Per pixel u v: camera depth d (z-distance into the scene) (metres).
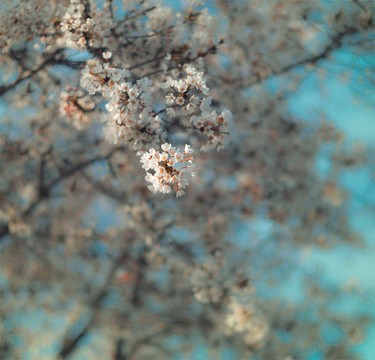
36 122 4.86
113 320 6.93
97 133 5.04
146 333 6.85
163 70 3.84
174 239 5.51
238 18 5.46
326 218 6.19
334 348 5.73
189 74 2.60
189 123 2.81
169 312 6.57
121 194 5.51
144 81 2.55
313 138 6.07
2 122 4.96
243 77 5.58
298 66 5.61
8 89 4.21
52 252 5.98
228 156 5.69
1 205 4.93
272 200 5.99
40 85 4.24
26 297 6.28
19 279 6.06
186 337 6.74
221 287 4.42
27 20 3.68
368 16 4.72
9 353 6.11
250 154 5.78
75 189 5.46
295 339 5.48
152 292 6.47
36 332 6.59
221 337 5.88
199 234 5.57
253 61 5.53
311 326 5.64
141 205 5.43
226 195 5.84
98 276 6.57
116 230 6.28
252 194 5.90
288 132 5.98
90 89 2.57
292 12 5.22
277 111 5.84
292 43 5.48
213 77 5.08
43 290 6.34
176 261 5.39
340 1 4.88
